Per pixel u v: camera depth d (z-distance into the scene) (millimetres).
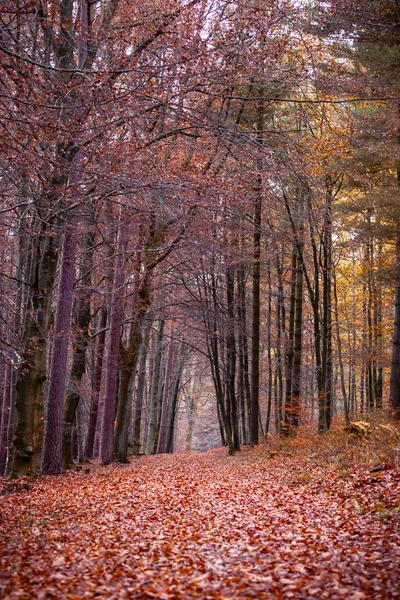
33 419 16031
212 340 27938
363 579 5535
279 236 20141
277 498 10781
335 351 33625
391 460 11883
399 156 17250
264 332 33969
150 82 10164
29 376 15930
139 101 11047
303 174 14195
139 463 24359
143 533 8086
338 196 24547
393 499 8859
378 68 16234
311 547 6852
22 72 9148
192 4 11492
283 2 11000
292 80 12688
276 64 12398
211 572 5945
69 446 21641
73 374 22375
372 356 27062
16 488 14352
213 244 18984
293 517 8867
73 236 17578
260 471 15984
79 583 5719
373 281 22531
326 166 17234
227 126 13586
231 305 26719
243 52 10922
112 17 13234
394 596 5023
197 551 6938
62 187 11023
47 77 9578
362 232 20219
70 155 12102
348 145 18109
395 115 16297
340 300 37188
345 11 14461
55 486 14641
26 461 15859
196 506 10289
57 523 9219
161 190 11570
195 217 15406
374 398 29719
